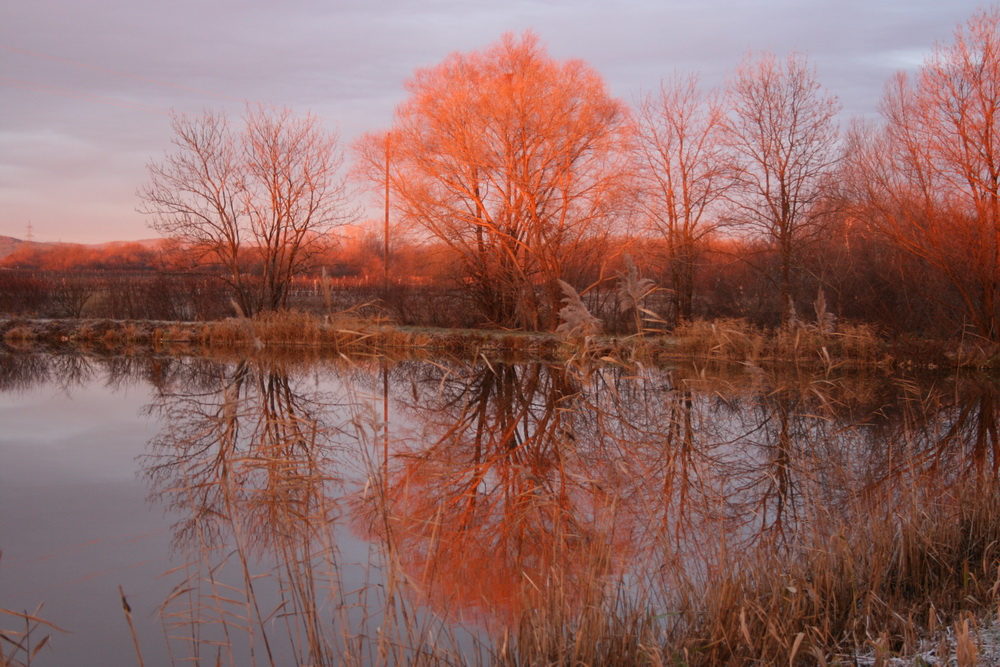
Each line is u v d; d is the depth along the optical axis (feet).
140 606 20.65
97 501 30.37
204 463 35.70
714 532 24.75
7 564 23.48
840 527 21.01
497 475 34.63
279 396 55.31
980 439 43.78
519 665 15.57
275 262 100.12
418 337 84.48
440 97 91.86
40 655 17.88
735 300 100.89
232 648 18.04
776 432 45.37
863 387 63.05
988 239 77.30
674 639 16.48
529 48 91.71
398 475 32.86
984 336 78.28
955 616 17.19
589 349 29.50
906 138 81.15
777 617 16.02
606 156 91.09
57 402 53.67
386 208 103.04
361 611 19.49
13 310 102.99
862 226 92.43
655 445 40.70
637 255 94.94
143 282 104.99
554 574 18.19
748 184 91.25
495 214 94.02
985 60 76.13
